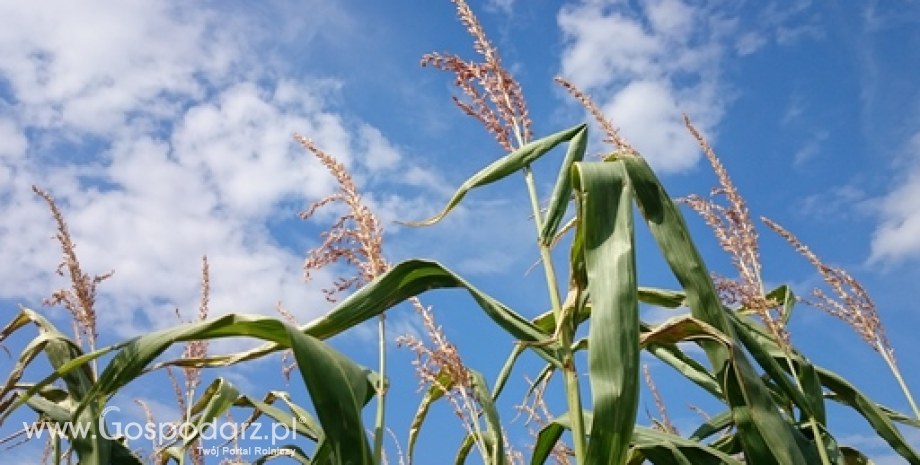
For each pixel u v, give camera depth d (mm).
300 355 1149
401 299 1422
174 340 1280
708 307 1361
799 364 1565
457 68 1544
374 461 1293
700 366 1768
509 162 1464
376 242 1455
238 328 1299
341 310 1363
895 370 1695
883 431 1591
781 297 1871
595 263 1204
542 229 1408
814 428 1470
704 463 1507
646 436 1561
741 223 1650
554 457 1981
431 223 1475
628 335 1140
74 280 1777
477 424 1555
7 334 1711
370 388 1432
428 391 1751
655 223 1398
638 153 1481
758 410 1306
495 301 1394
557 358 1323
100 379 1284
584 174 1268
